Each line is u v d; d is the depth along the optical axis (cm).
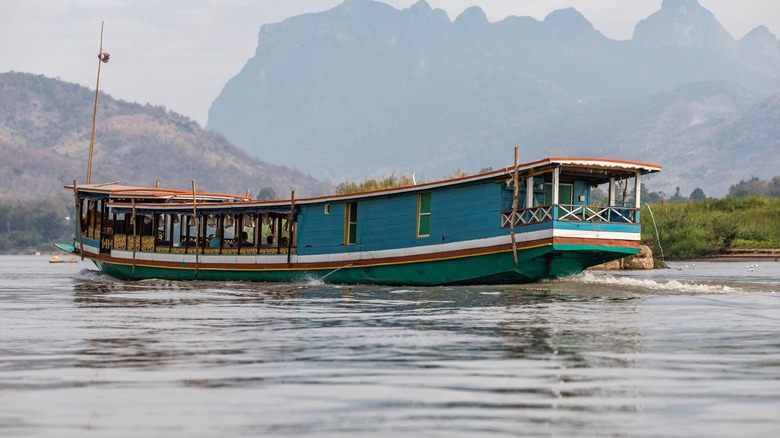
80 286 3831
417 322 2122
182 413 1128
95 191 4519
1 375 1399
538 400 1195
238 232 4081
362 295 3033
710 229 7606
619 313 2275
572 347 1666
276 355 1590
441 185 3328
